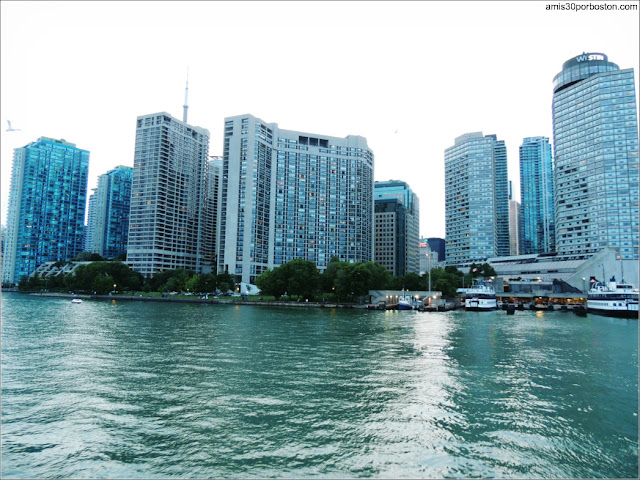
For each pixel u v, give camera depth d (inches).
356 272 5442.9
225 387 1235.2
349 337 2329.0
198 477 730.8
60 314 3745.1
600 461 796.6
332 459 792.9
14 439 871.1
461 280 7539.4
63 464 771.4
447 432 920.9
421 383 1306.6
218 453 813.9
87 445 845.2
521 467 771.4
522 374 1445.6
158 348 1883.6
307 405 1080.2
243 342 2079.2
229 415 1005.8
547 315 4613.7
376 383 1298.0
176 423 957.8
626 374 1456.7
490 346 2066.9
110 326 2770.7
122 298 7145.7
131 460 787.4
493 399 1151.0
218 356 1699.1
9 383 1272.1
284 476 732.0
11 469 753.6
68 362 1568.7
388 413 1028.5
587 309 5098.4
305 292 5841.5
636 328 3063.5
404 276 7150.6
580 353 1882.4
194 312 4259.4
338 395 1168.8
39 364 1533.0
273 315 3971.5
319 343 2075.5
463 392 1214.9
